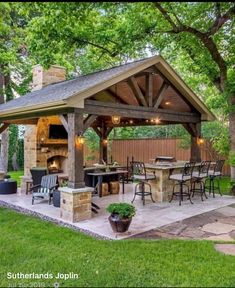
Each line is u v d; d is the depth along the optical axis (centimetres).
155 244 529
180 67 1499
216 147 1265
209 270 424
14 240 560
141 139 1662
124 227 591
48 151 1141
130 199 949
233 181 1040
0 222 693
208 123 1405
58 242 546
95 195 1010
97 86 700
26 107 773
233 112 1027
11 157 1894
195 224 662
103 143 1373
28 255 489
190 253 486
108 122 1357
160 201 909
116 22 1062
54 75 1195
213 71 1086
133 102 1006
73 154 689
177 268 432
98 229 623
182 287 379
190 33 945
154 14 868
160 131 1844
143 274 415
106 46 1206
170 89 947
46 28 934
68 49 1127
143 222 676
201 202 898
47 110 764
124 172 1048
